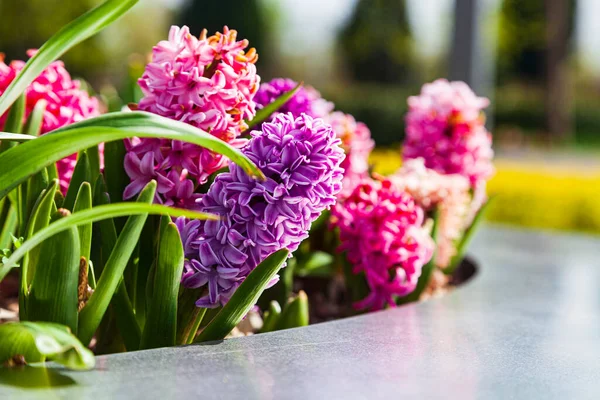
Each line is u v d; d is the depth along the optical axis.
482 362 0.76
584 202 2.60
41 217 0.74
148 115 0.67
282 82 1.01
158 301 0.73
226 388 0.66
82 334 0.72
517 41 10.77
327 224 1.12
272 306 0.90
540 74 11.98
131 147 0.79
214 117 0.75
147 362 0.69
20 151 0.67
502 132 10.91
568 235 1.86
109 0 0.71
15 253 0.64
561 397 0.70
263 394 0.65
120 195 0.81
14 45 7.09
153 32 9.81
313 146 0.72
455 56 2.72
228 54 0.77
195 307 0.76
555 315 0.97
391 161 2.87
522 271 1.28
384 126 7.94
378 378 0.70
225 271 0.72
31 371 0.66
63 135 0.66
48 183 0.81
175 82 0.75
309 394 0.66
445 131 1.22
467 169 1.22
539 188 2.81
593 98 13.52
